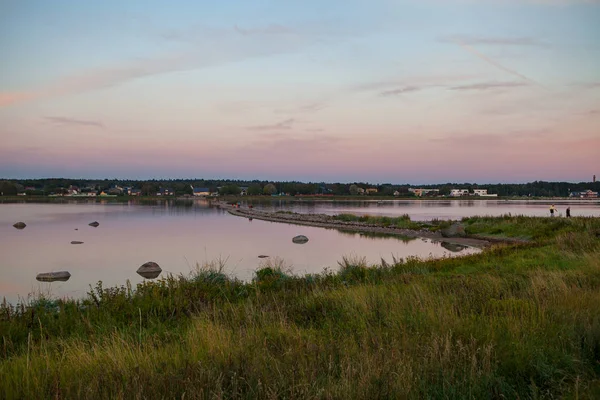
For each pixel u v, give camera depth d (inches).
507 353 220.4
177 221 2274.9
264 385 183.6
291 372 193.2
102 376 198.1
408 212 3230.8
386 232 1674.5
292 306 370.0
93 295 442.6
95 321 354.0
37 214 2775.6
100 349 253.3
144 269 812.6
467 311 308.2
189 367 204.8
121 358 224.4
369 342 244.5
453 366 202.1
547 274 463.8
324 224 2043.6
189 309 394.3
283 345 241.1
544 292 357.1
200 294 452.1
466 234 1467.8
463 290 390.6
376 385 182.4
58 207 3966.5
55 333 336.8
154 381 189.8
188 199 7455.7
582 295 337.7
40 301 447.8
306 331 280.1
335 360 216.8
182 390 183.5
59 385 193.0
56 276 756.6
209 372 190.1
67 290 655.1
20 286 686.5
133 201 6378.0
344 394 174.7
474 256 755.4
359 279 543.5
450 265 668.1
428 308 299.6
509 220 1550.2
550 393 186.4
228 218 2568.9
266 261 930.1
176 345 254.1
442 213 3053.6
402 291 402.0
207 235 1546.5
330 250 1144.2
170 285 474.6
